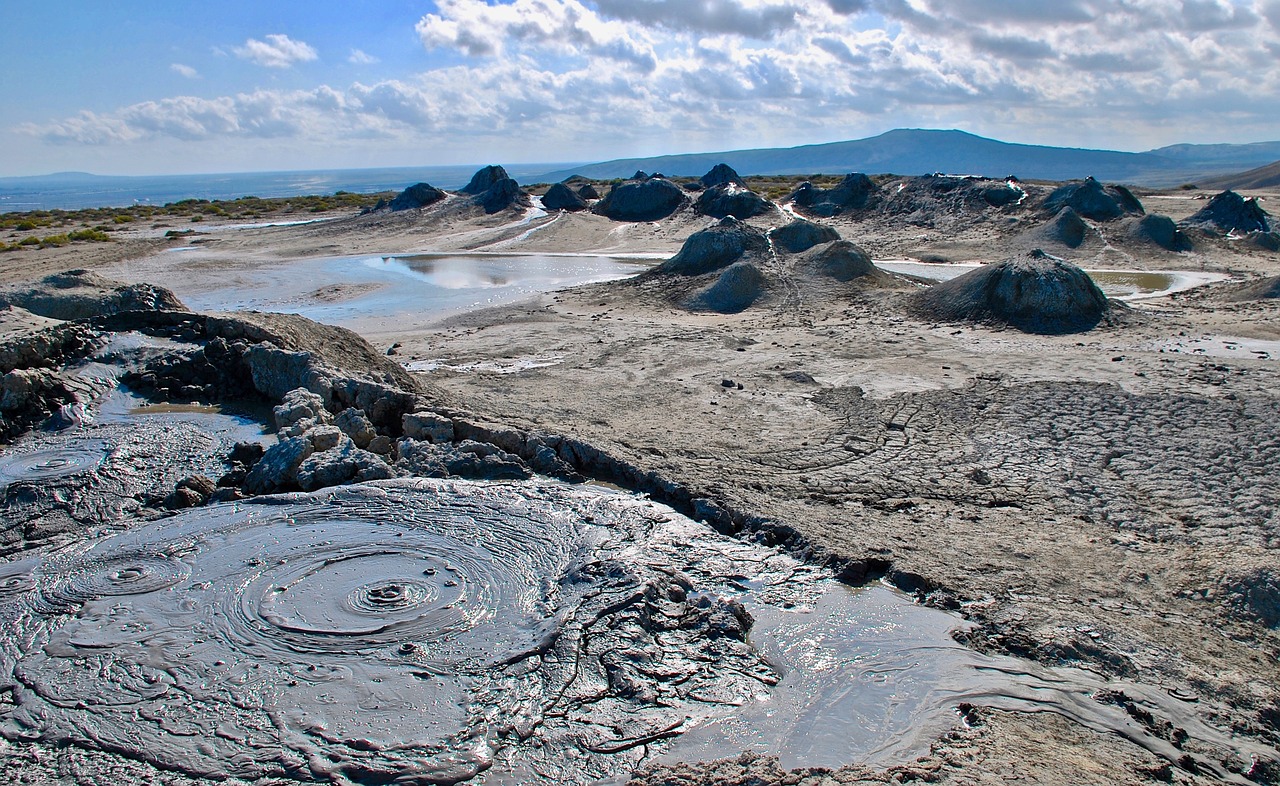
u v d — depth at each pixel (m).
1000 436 12.27
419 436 11.37
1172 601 7.76
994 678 6.37
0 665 6.47
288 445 10.45
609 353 18.72
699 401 14.66
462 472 10.23
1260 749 5.75
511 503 9.33
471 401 13.62
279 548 8.26
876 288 25.00
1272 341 17.80
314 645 6.61
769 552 8.48
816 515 9.34
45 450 10.95
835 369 16.56
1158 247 34.91
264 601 7.26
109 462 10.49
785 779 5.02
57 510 9.37
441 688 6.09
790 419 13.47
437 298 27.53
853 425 13.02
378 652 6.51
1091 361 16.16
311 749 5.53
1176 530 9.21
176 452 11.05
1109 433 12.15
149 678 6.26
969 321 20.98
